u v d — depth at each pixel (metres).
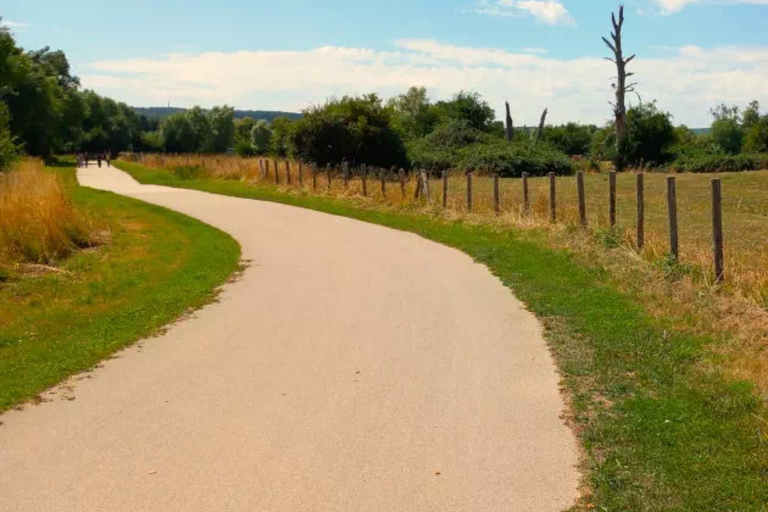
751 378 6.52
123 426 6.03
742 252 11.86
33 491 4.93
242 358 7.86
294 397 6.63
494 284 11.52
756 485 4.70
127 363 7.77
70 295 11.41
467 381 6.99
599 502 4.64
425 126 60.62
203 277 12.46
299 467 5.23
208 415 6.23
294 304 10.41
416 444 5.59
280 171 33.38
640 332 8.19
